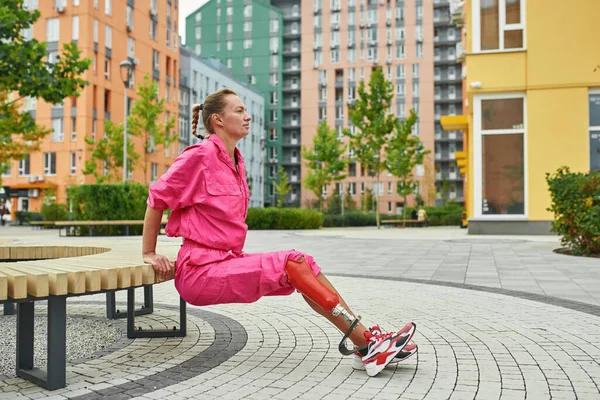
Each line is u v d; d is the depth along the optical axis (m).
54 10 48.28
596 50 18.72
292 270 3.33
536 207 18.95
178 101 62.62
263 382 3.31
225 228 3.48
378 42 85.62
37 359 3.98
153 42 57.47
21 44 11.97
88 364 3.74
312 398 3.02
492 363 3.73
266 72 91.81
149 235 3.51
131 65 28.08
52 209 33.62
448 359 3.83
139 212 22.69
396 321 5.15
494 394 3.08
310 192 90.44
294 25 92.38
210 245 3.46
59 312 3.19
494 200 19.41
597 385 3.24
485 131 19.47
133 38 54.16
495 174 19.41
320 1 87.94
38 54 12.02
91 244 5.55
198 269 3.44
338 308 3.35
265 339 4.46
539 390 3.15
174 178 3.41
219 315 5.49
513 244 14.73
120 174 47.44
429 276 8.46
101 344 4.34
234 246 3.51
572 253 11.53
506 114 19.42
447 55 85.44
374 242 17.20
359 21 86.44
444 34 85.25
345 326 3.42
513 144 19.33
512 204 19.30
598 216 10.78
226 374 3.48
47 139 48.91
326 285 3.46
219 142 3.54
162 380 3.36
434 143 84.06
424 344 4.26
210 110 3.63
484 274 8.59
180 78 65.50
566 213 11.38
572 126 18.83
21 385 3.29
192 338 4.51
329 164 54.72
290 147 91.88
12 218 50.12
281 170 75.56
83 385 3.26
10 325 5.20
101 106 49.62
